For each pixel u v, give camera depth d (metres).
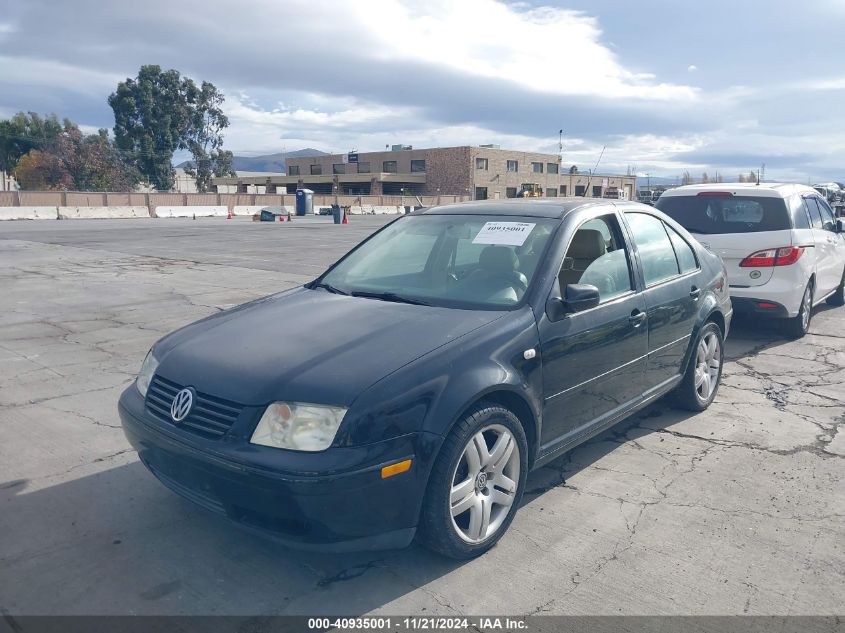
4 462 4.31
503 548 3.34
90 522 3.56
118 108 68.56
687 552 3.30
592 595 2.96
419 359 3.05
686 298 4.81
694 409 5.26
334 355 3.10
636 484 4.05
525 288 3.68
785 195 7.40
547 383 3.55
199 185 74.31
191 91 71.00
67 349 7.20
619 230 4.44
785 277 7.24
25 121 79.38
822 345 7.52
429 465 2.92
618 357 4.09
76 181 66.88
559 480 4.11
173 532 3.47
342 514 2.75
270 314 3.77
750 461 4.39
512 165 74.94
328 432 2.78
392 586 3.02
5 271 13.63
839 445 4.65
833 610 2.86
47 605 2.87
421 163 74.06
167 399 3.19
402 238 4.57
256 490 2.75
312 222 38.44
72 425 4.96
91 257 16.64
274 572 3.13
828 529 3.53
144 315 9.05
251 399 2.90
